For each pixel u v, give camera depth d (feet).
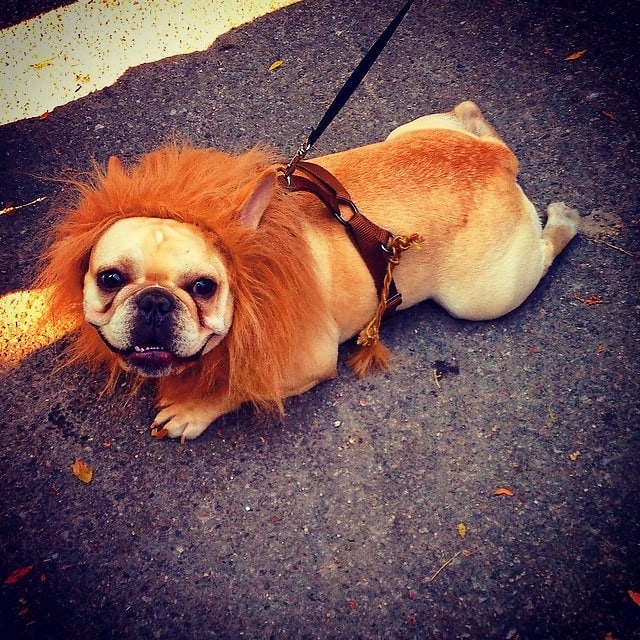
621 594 2.53
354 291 2.69
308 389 2.84
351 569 2.60
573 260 3.15
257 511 2.70
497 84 3.62
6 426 2.88
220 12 3.97
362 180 2.69
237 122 3.60
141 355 2.27
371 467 2.77
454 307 2.95
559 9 3.81
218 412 2.76
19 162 3.53
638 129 3.42
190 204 2.26
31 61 3.85
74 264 2.32
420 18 3.86
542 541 2.63
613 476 2.73
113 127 3.62
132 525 2.68
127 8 3.99
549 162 3.38
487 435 2.83
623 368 2.92
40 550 2.65
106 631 2.52
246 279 2.31
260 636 2.51
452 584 2.57
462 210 2.73
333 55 3.78
